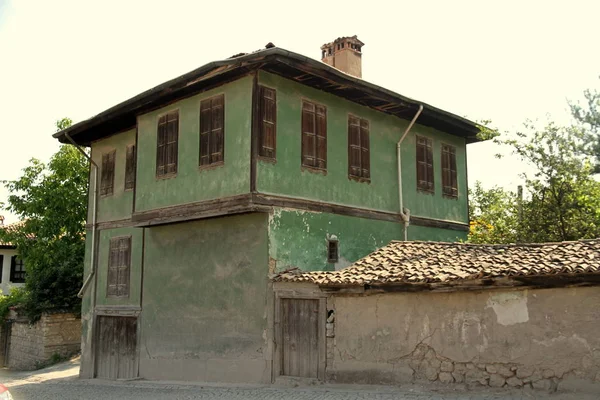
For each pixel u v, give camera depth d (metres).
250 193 11.48
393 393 9.18
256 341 11.69
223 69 11.76
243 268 12.12
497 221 16.88
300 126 12.76
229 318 12.26
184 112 13.39
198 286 13.04
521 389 8.55
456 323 9.24
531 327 8.58
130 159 16.30
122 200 16.30
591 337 8.09
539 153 15.39
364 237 14.02
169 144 13.62
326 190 13.18
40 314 20.83
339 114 13.88
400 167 15.40
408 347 9.68
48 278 20.92
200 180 12.64
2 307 23.61
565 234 14.99
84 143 18.12
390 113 15.47
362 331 10.23
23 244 22.83
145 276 14.56
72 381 15.66
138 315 14.62
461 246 11.02
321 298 10.87
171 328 13.55
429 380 9.40
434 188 16.70
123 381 13.91
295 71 12.19
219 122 12.47
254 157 11.62
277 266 11.78
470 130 17.36
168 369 13.46
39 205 22.30
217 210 12.07
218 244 12.73
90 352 16.30
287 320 11.36
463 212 17.80
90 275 16.80
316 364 10.85
